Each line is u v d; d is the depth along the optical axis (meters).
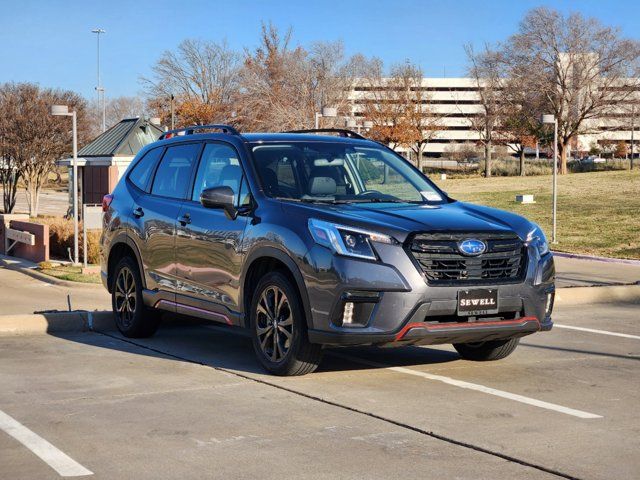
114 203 9.35
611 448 5.06
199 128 8.66
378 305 6.39
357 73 73.38
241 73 63.75
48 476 4.61
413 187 7.91
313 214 6.82
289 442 5.20
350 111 59.97
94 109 105.06
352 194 7.61
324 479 4.53
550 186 42.62
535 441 5.20
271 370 7.09
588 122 70.81
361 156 8.04
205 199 7.38
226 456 4.93
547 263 7.02
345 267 6.43
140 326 8.95
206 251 7.79
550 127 67.19
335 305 6.47
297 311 6.79
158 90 72.00
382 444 5.15
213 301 7.77
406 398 6.31
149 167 9.12
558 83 65.62
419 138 74.38
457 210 7.28
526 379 7.01
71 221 24.39
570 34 64.50
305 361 6.87
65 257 22.17
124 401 6.25
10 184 48.75
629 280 15.07
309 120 57.06
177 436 5.34
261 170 7.56
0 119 47.31
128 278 9.11
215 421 5.68
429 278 6.50
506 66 67.19
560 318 10.76
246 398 6.33
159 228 8.46
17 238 22.17
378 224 6.57
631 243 21.53
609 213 28.25
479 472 4.63
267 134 8.17
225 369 7.41
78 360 7.84
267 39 61.88
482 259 6.67
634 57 64.69
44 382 6.89
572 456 4.91
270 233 7.00
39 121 47.53
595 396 6.41
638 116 67.81
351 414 5.85
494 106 71.94
